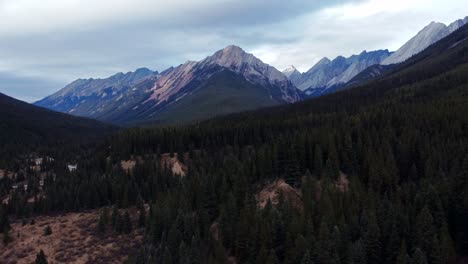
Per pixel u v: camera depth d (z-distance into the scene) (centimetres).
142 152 16800
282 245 7956
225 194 10031
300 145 11519
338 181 10894
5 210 12231
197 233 8650
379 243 7400
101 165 16625
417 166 11462
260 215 8500
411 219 7931
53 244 10394
